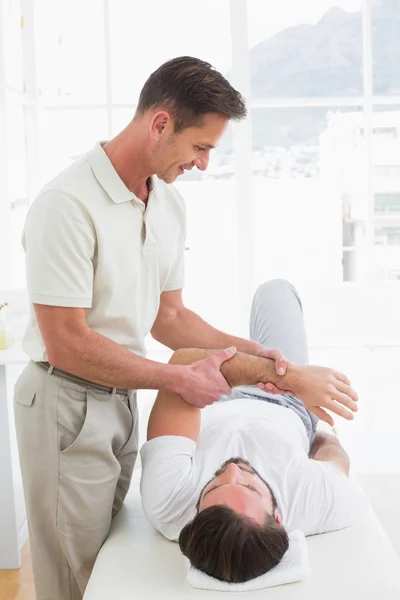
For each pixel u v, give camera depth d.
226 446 1.84
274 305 2.48
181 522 1.69
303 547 1.56
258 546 1.48
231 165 4.50
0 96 3.64
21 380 1.79
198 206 4.53
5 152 3.66
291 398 2.19
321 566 1.57
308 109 4.47
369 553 1.62
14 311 3.13
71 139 4.44
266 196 4.54
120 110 4.42
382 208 4.52
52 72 4.37
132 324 1.80
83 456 1.75
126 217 1.72
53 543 1.81
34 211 1.66
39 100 4.32
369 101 4.44
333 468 1.83
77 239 1.63
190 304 4.56
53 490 1.76
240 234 4.45
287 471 1.74
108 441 1.77
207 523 1.50
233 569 1.48
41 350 1.74
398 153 4.47
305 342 2.47
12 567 2.61
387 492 2.81
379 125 4.46
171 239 1.86
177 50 4.40
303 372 1.83
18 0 4.09
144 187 1.80
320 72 4.46
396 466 3.07
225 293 4.56
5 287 3.65
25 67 4.19
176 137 1.65
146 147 1.68
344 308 4.58
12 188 3.85
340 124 4.48
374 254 4.54
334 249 4.55
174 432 1.82
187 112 1.62
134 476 2.14
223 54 4.42
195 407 1.85
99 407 1.76
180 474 1.73
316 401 1.81
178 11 4.37
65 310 1.64
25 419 1.76
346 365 4.42
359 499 1.76
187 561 1.60
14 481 2.62
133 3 4.36
